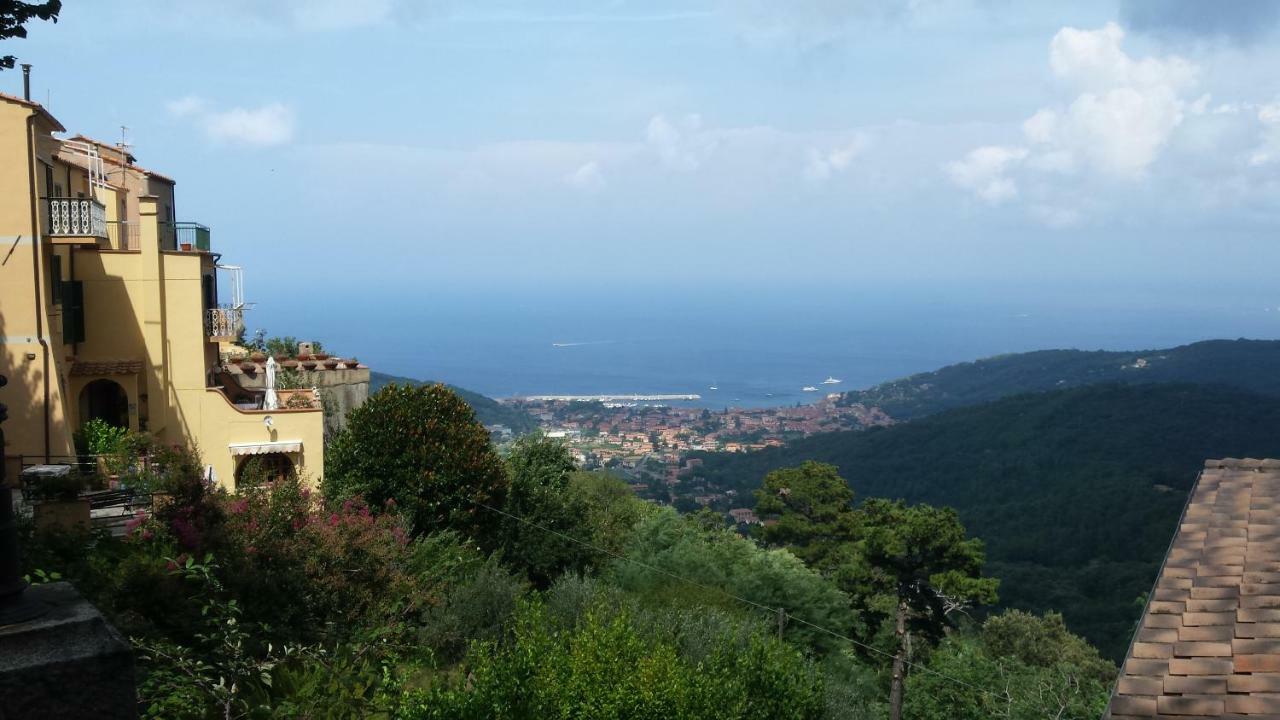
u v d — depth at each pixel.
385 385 26.31
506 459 30.16
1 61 11.41
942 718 32.25
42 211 21.86
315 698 11.18
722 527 43.50
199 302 24.58
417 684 17.28
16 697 3.15
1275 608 7.72
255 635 14.07
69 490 16.12
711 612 22.20
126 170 30.00
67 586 3.60
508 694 13.86
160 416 24.27
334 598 16.73
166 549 14.90
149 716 8.69
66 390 22.33
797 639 27.81
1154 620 7.79
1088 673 36.81
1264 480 11.02
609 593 22.38
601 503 36.69
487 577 21.22
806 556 45.53
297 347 39.75
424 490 24.67
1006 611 40.53
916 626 39.16
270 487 19.39
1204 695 6.70
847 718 19.95
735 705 15.09
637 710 14.22
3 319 21.39
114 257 24.16
